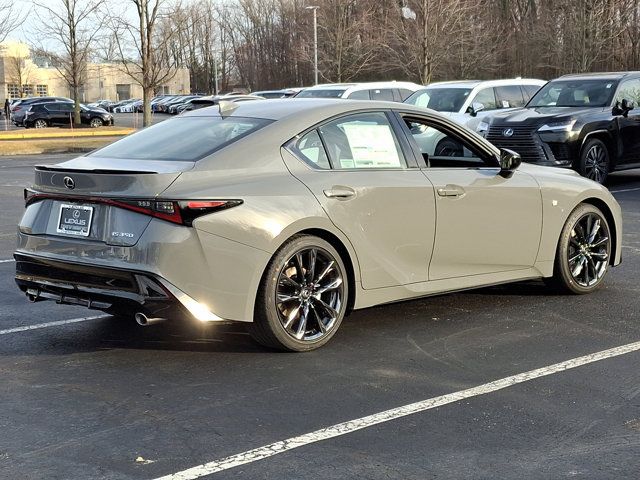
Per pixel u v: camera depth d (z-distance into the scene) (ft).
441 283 19.76
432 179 19.45
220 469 12.12
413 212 18.95
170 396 15.21
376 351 17.87
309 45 155.94
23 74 290.56
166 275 15.76
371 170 18.69
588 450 12.72
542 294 22.98
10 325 20.26
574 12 118.52
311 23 164.35
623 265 26.76
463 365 16.90
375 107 19.44
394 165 19.22
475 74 135.13
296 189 17.24
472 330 19.45
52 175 17.30
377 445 12.94
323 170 17.97
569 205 22.15
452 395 15.15
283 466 12.20
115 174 16.26
